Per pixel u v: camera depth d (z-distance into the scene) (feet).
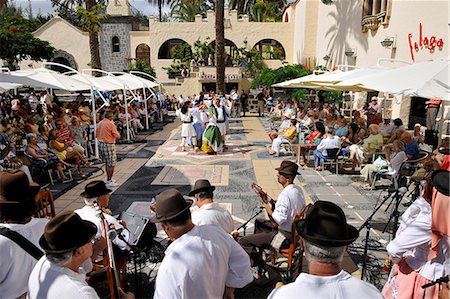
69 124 36.50
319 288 5.29
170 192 7.63
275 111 56.03
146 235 12.98
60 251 6.13
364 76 19.71
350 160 30.35
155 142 44.65
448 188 8.18
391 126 32.94
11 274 7.63
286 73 67.00
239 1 134.82
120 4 108.37
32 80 28.17
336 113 43.96
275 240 13.65
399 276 9.71
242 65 96.84
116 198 24.12
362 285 5.42
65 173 29.99
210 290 7.37
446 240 8.61
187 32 101.35
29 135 27.09
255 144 43.34
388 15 44.04
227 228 11.29
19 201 7.93
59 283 6.09
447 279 8.45
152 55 101.65
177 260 7.04
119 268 12.07
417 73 15.42
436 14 33.47
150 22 100.78
